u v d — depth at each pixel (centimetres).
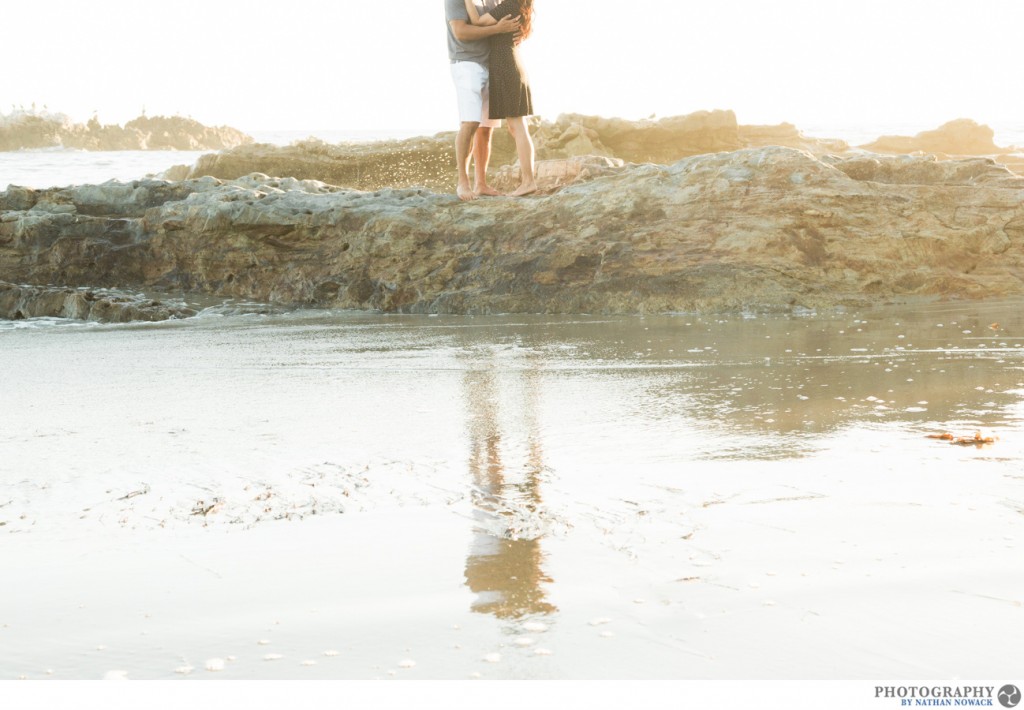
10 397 427
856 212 718
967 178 755
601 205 752
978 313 621
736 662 167
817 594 194
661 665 167
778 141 2292
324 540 237
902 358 473
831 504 253
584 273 716
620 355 506
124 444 338
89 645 181
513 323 652
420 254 775
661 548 224
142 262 859
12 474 303
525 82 805
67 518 259
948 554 214
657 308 679
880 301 678
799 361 472
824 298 671
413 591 203
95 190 944
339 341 586
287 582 210
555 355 513
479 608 193
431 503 265
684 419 358
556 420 363
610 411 375
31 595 206
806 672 163
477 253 758
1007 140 3566
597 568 213
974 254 720
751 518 244
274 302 795
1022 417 347
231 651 177
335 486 283
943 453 301
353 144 2119
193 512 262
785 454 305
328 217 812
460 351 535
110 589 208
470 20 785
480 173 833
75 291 755
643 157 2231
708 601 192
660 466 296
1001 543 220
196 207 845
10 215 880
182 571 218
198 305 775
